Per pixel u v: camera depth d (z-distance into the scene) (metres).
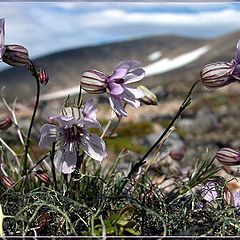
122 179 0.19
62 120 0.17
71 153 0.17
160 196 0.19
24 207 0.16
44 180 0.19
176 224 0.17
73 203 0.17
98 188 0.20
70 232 0.15
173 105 1.86
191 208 0.19
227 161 0.19
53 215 0.17
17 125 0.24
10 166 0.23
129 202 0.16
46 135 0.17
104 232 0.15
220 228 0.17
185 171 0.26
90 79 0.17
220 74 0.18
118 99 0.17
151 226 0.17
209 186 0.19
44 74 0.19
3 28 0.18
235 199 0.19
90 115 0.17
